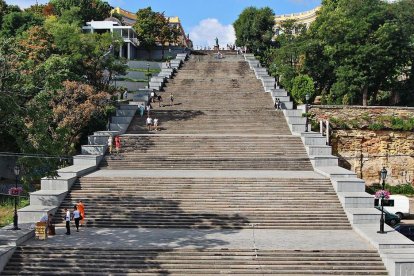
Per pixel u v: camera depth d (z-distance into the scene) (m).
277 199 32.03
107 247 24.84
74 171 35.03
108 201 31.88
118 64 59.88
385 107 47.34
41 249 24.77
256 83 63.91
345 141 47.19
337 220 29.97
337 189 32.72
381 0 60.34
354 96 54.69
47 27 62.72
